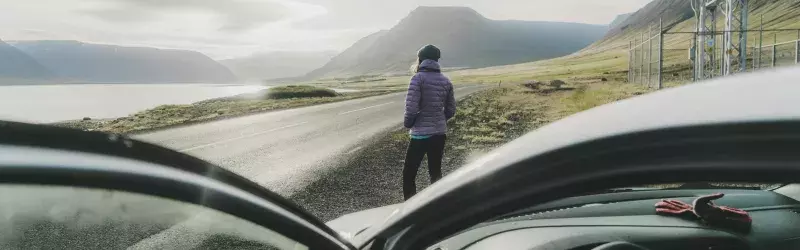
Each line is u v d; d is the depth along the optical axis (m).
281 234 1.20
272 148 11.77
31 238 1.03
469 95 40.56
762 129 0.68
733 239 1.57
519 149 0.96
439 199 1.05
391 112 25.02
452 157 9.69
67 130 0.96
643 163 0.77
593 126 0.88
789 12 152.38
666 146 0.74
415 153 5.45
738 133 0.69
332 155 10.40
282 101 41.78
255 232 1.16
